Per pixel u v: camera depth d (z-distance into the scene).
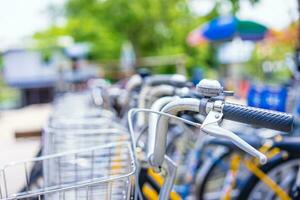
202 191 2.08
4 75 12.91
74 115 2.57
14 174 1.99
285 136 1.85
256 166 1.78
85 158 1.46
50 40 13.69
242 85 4.95
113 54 15.47
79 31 15.73
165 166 1.04
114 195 1.11
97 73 8.59
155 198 1.49
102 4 14.17
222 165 2.10
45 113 7.23
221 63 10.18
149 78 1.86
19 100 12.70
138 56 14.30
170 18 13.84
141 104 1.67
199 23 13.35
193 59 13.02
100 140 1.80
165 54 13.40
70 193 1.14
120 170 1.36
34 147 4.01
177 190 2.01
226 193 2.02
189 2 13.88
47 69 13.01
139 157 1.33
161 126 0.94
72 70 8.42
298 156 1.71
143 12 13.65
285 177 1.77
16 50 12.93
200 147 2.00
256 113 0.81
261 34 5.49
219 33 5.56
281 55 6.85
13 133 4.61
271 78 6.68
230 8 3.62
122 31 14.17
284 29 5.43
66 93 6.25
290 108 2.96
